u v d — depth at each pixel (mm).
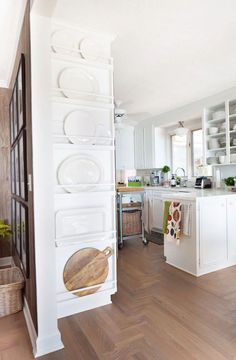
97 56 2123
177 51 2518
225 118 3799
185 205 2832
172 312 2000
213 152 4168
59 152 1975
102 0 1722
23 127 1914
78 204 2037
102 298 2125
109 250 2166
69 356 1539
